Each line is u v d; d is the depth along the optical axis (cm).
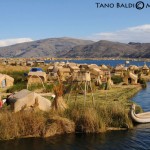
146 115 3039
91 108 2744
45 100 2988
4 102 3369
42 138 2427
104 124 2656
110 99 4253
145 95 5331
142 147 2267
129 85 6731
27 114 2552
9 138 2400
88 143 2336
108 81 5756
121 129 2688
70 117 2656
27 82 5853
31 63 14588
